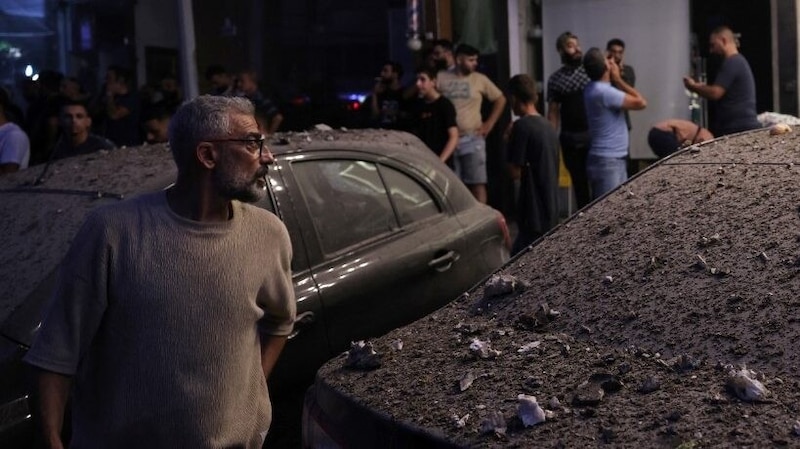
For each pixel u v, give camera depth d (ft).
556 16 35.78
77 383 9.77
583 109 31.48
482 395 8.87
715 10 34.24
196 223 9.57
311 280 15.97
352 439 9.17
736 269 9.90
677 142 26.17
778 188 11.28
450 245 18.12
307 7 38.88
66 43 37.65
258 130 9.66
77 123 23.47
